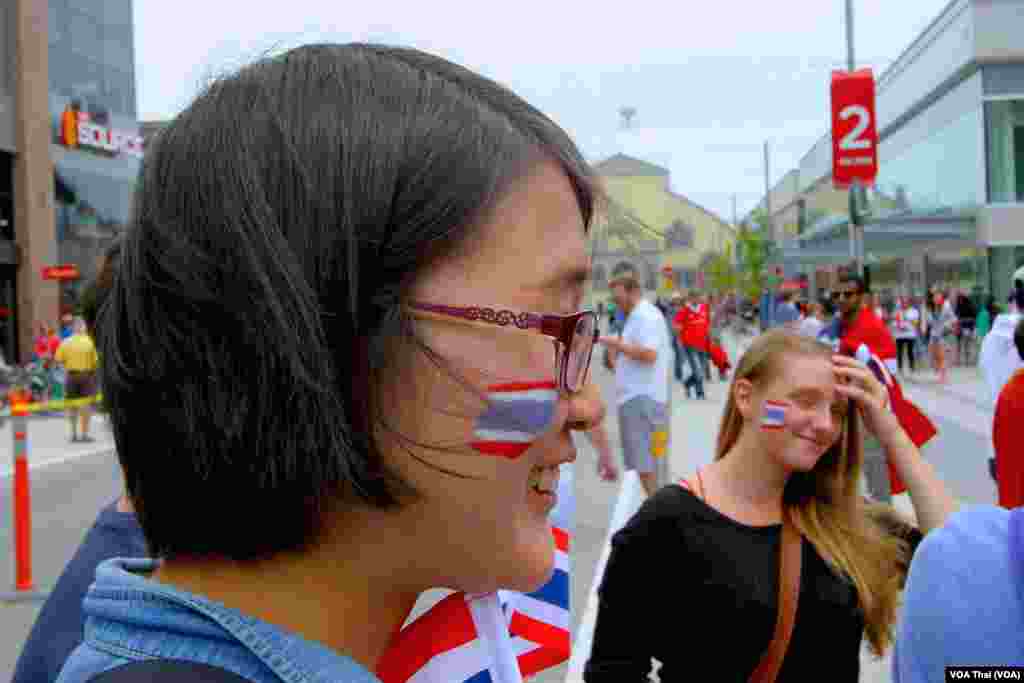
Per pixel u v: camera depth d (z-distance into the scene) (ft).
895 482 11.11
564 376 2.49
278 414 2.23
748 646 7.15
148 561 2.93
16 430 20.10
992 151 85.66
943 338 75.36
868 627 7.54
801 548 7.26
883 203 129.39
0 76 81.20
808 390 7.29
